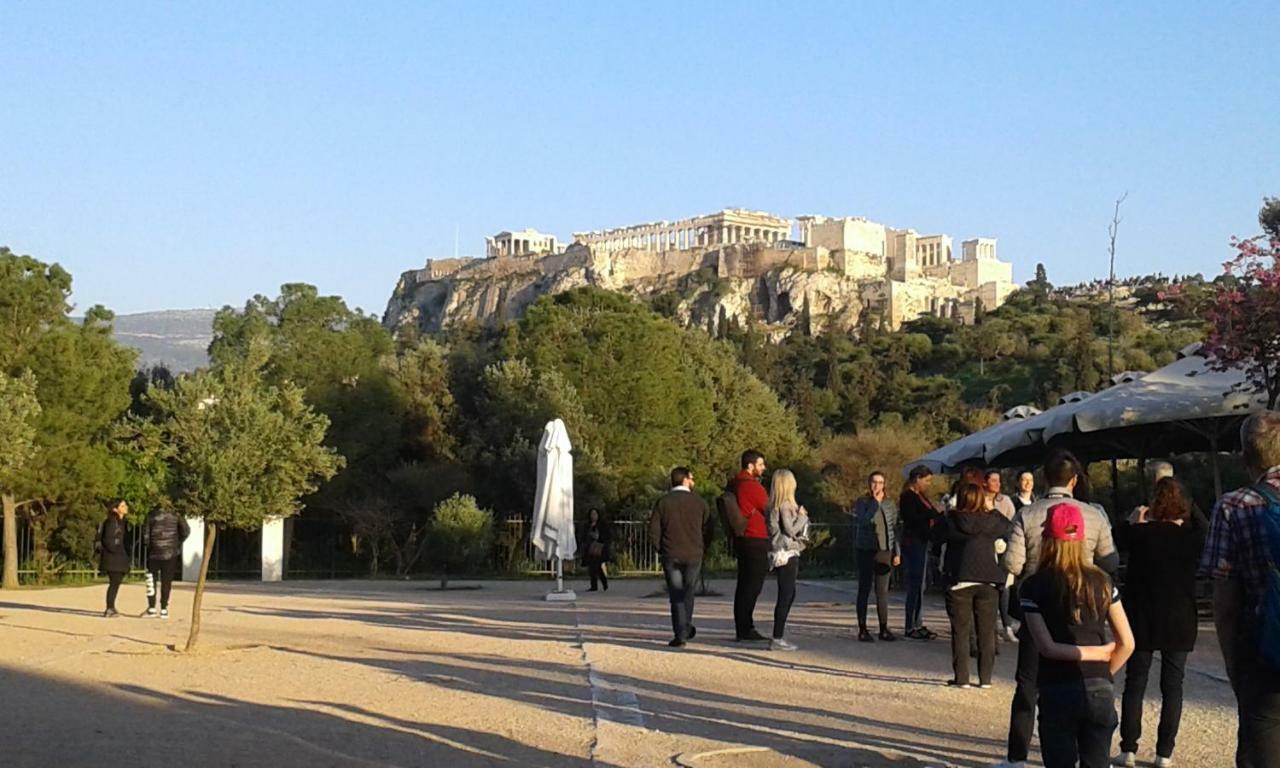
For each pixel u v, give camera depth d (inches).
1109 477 1461.6
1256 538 219.5
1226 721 390.3
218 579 1470.2
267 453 577.9
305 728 360.8
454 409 1939.0
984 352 4407.0
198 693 431.5
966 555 448.1
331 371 1857.8
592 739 347.6
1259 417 230.2
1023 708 314.8
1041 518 312.2
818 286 6609.3
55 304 1357.0
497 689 446.0
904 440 1894.7
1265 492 222.4
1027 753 331.0
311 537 1690.5
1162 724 326.3
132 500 1400.1
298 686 450.9
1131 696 328.8
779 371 4001.0
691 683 463.8
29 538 1425.9
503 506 1754.4
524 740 346.9
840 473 1872.5
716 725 375.2
